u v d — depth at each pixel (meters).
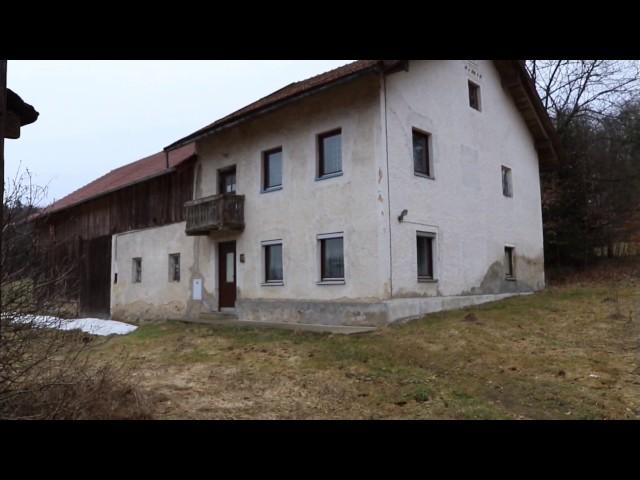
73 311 5.37
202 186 16.73
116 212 20.86
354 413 6.01
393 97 12.16
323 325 12.10
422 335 10.25
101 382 5.33
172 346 11.30
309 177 13.11
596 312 12.03
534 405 6.16
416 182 12.59
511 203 16.83
